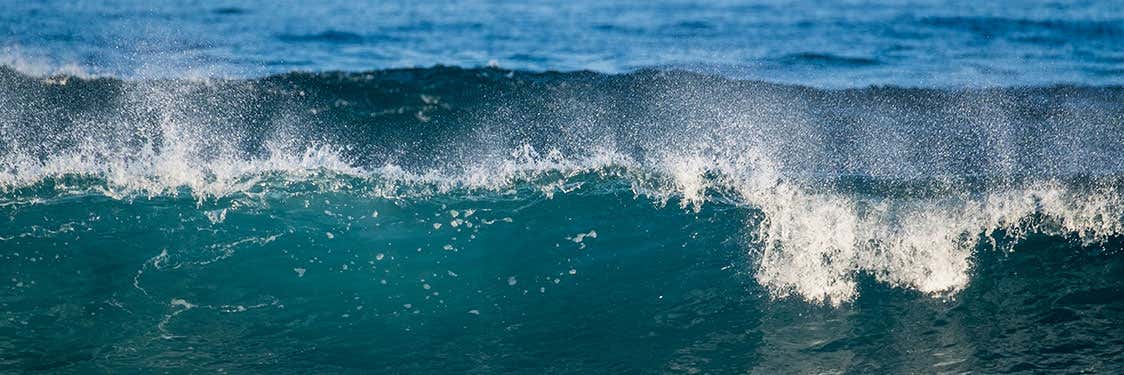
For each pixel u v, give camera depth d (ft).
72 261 73.97
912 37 177.27
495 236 81.30
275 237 79.05
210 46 165.37
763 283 72.64
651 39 175.63
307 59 156.46
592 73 137.18
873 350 63.10
